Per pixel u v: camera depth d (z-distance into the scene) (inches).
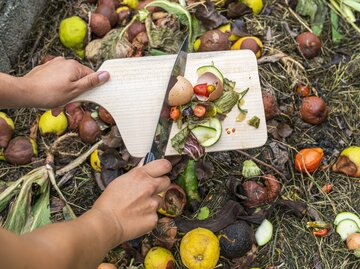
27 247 14.5
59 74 25.2
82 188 31.1
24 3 34.0
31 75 25.2
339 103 33.7
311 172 31.3
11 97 24.1
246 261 28.6
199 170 29.7
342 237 29.8
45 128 31.3
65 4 36.9
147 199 21.3
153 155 25.1
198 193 30.1
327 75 34.6
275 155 31.1
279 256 29.5
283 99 32.9
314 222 29.6
